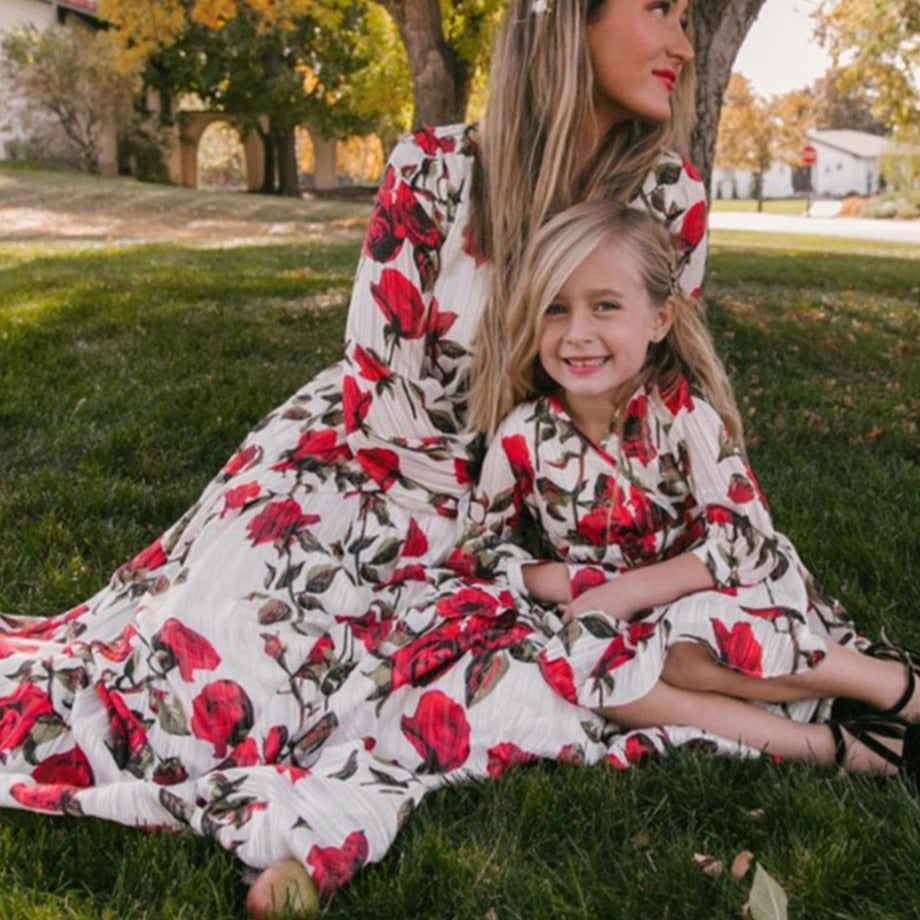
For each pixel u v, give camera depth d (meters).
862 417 5.00
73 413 4.68
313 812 1.82
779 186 73.12
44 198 21.02
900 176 41.56
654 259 2.08
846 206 43.59
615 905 1.71
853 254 16.33
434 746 2.06
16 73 26.84
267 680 2.09
